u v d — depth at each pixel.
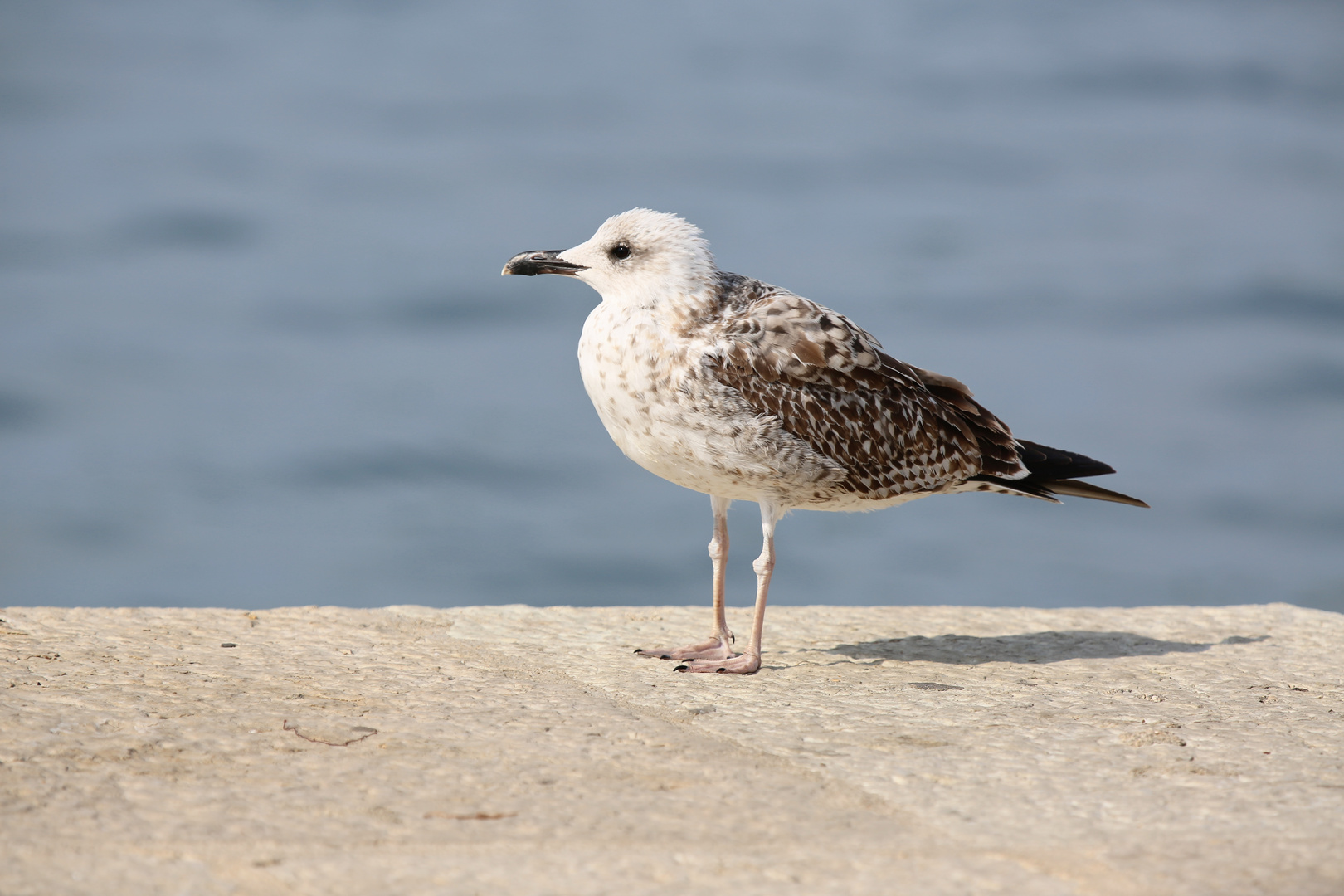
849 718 8.88
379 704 8.87
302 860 6.30
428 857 6.36
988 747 8.26
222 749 7.82
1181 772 7.79
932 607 12.73
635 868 6.28
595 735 8.31
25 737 7.88
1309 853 6.54
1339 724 8.84
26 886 5.95
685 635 11.39
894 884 6.14
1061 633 11.64
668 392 10.44
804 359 10.62
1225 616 12.26
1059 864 6.40
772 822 6.91
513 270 10.94
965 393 11.68
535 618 11.77
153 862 6.23
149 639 10.43
